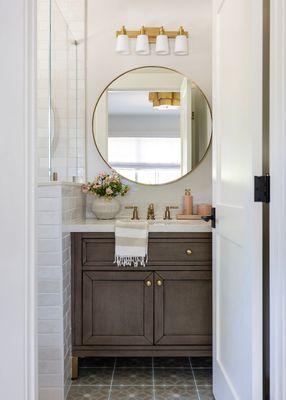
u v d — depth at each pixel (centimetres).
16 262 90
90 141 269
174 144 269
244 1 139
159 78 269
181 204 268
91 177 269
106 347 214
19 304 91
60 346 194
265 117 134
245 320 134
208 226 212
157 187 269
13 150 90
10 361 90
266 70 133
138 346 214
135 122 270
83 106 267
